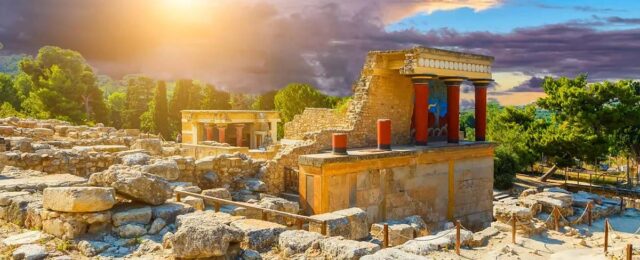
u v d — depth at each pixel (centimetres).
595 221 2095
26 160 1716
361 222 1405
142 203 1170
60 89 6059
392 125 2580
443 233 1565
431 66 2409
